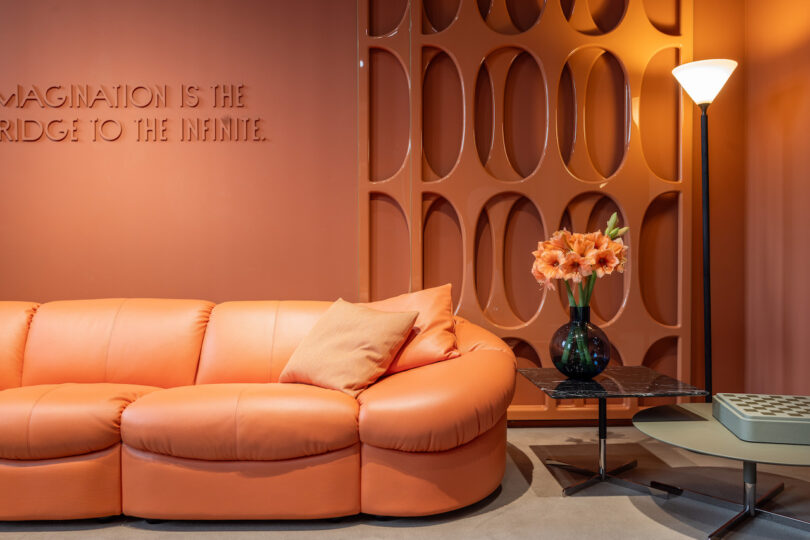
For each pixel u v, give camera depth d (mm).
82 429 2076
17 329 2695
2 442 2059
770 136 3051
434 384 2133
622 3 3229
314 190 3199
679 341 3229
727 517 2139
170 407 2092
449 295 2684
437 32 3148
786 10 2916
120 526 2129
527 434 3141
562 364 2477
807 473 2568
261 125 3182
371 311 2518
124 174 3154
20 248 3150
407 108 3176
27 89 3125
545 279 2508
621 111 3230
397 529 2078
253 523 2148
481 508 2234
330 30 3182
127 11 3137
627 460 2730
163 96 3143
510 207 3201
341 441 2076
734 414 2049
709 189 3262
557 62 3170
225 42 3162
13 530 2094
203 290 3184
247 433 2041
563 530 2049
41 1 3121
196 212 3174
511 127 3209
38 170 3141
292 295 3205
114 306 2779
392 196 3156
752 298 3221
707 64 2723
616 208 3242
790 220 2906
